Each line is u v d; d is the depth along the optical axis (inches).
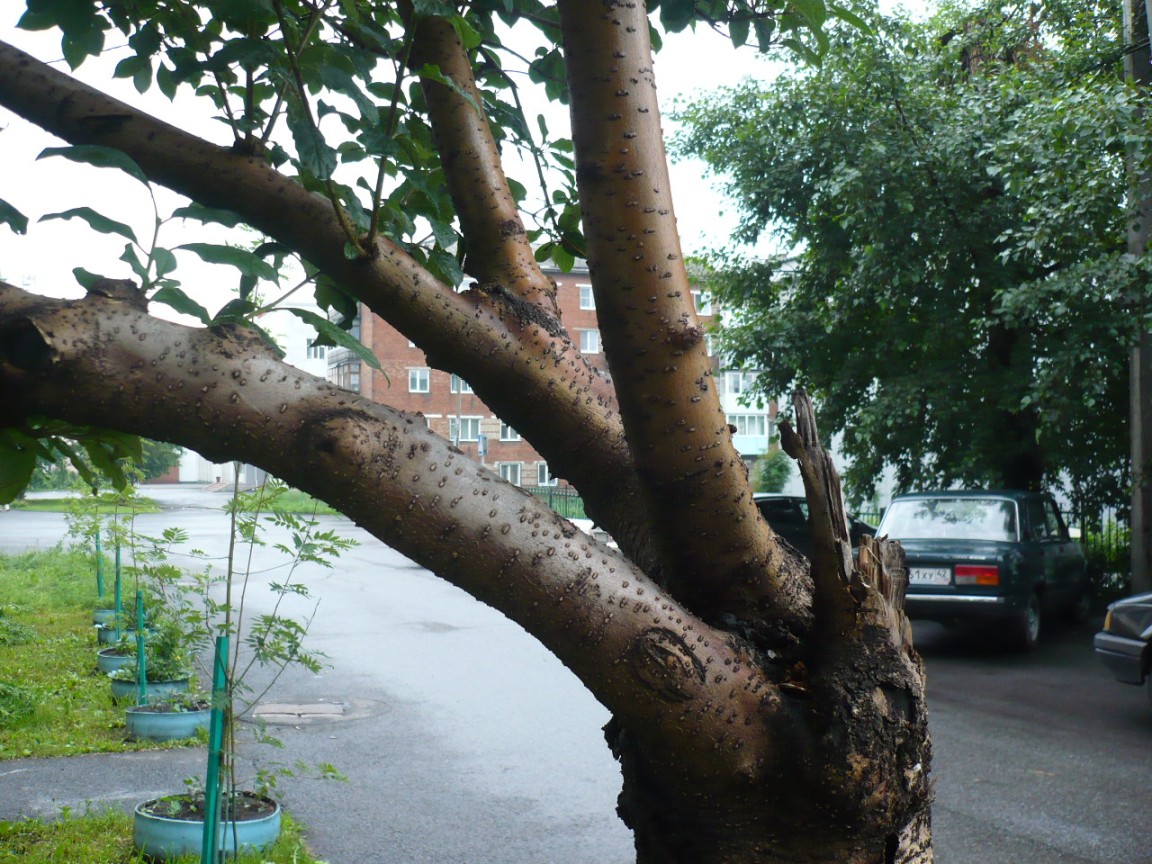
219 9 67.2
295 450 50.9
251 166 64.8
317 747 271.6
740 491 60.1
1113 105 435.8
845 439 625.9
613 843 201.5
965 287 552.1
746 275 654.5
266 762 255.9
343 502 52.2
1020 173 475.8
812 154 594.2
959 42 598.5
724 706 58.0
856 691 60.4
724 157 628.7
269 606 551.2
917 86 557.9
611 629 55.3
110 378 48.1
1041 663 394.6
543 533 54.9
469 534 53.3
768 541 64.0
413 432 53.9
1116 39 529.3
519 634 465.1
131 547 311.0
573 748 271.9
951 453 582.2
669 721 57.2
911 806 62.0
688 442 57.6
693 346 56.3
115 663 352.8
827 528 62.5
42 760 254.2
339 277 65.9
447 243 71.7
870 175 534.6
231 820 184.9
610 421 70.4
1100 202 451.8
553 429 69.9
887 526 452.8
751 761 59.2
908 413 540.4
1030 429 557.0
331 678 363.3
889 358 581.9
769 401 655.1
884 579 66.0
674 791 61.0
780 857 61.3
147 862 183.8
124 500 304.8
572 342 71.6
